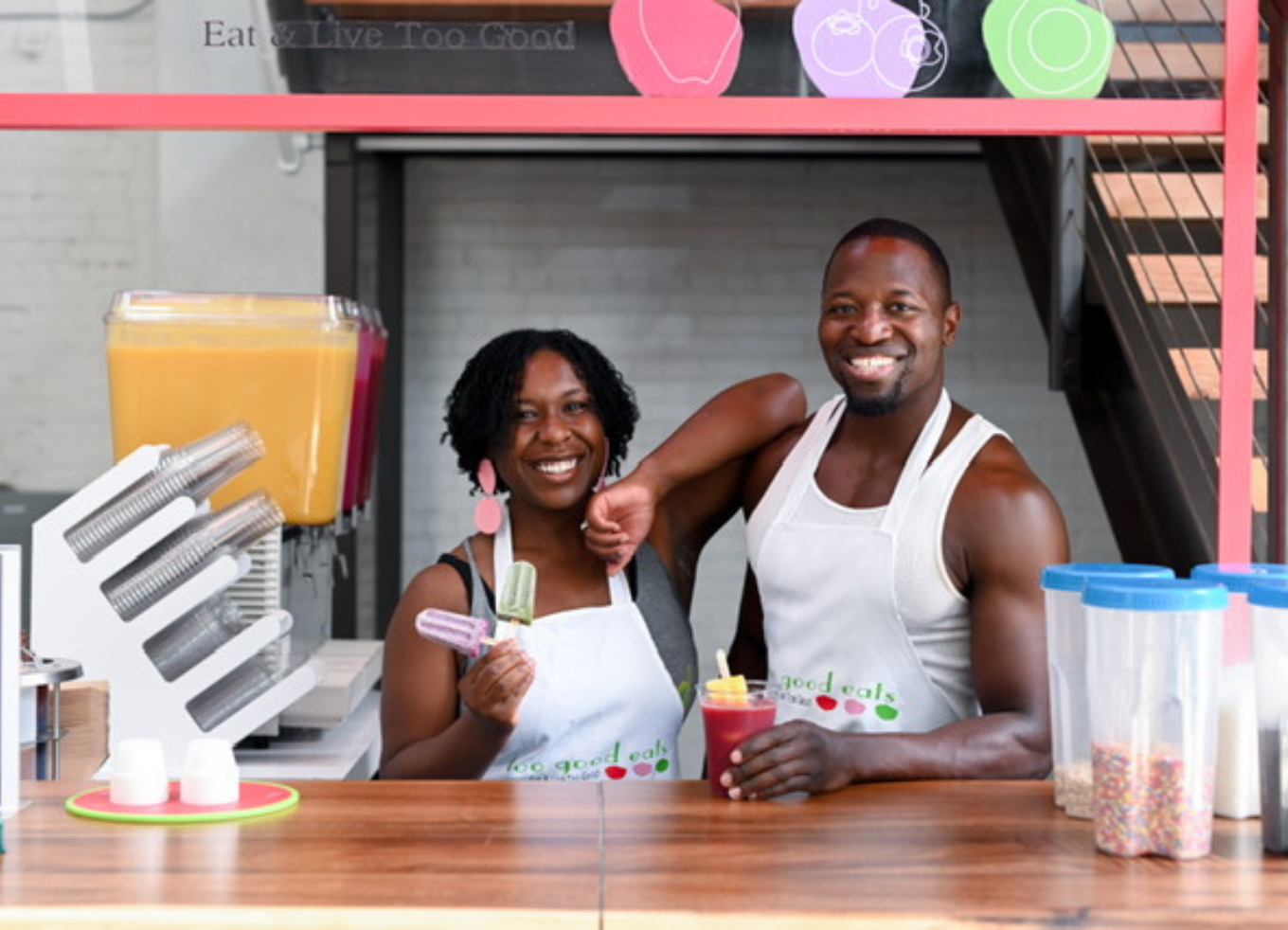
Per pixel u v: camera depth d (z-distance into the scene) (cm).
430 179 678
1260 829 165
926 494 211
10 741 155
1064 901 139
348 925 134
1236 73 208
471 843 156
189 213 586
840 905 137
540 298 681
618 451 241
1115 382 400
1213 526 317
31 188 586
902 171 677
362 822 164
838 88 209
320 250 584
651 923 134
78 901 137
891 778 185
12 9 206
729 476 242
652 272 680
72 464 594
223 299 269
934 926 134
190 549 250
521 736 223
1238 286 209
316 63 207
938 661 213
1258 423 333
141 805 169
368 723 317
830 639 217
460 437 232
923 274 212
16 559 156
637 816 167
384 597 648
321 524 277
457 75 208
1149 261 369
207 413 269
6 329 589
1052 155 410
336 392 274
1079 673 167
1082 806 167
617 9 207
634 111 208
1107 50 209
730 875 146
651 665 228
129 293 270
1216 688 152
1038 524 204
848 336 211
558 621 225
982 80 210
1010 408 682
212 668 248
